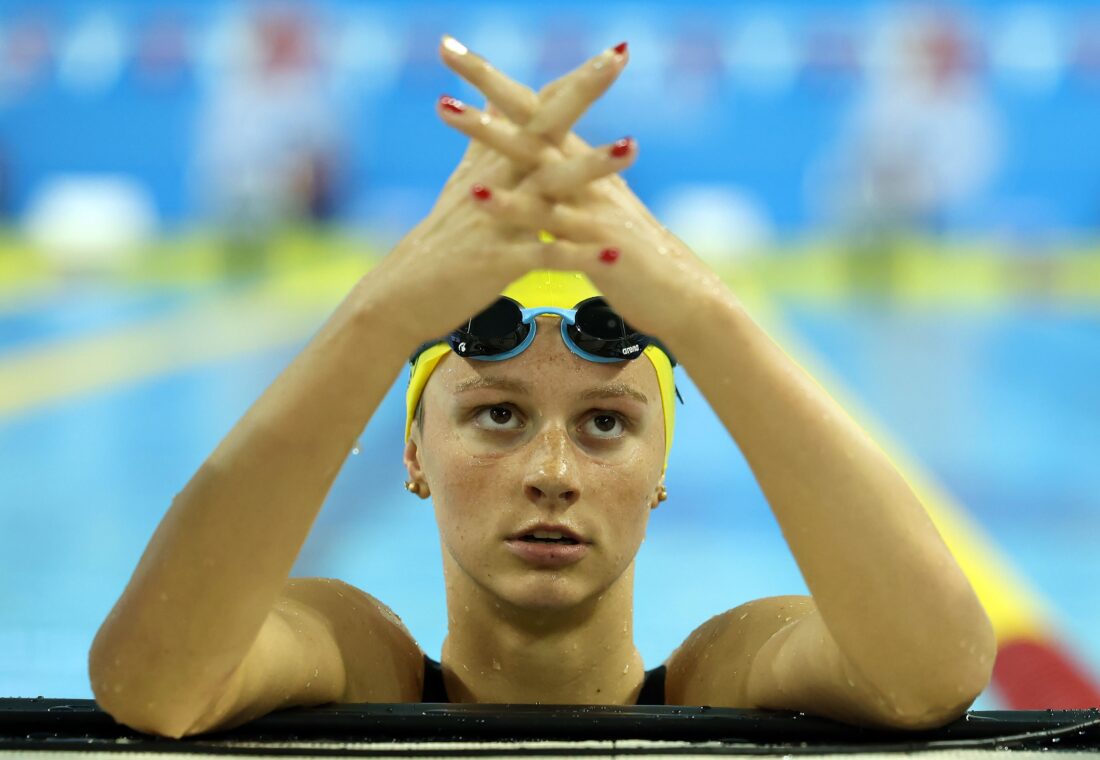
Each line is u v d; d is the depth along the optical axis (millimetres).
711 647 4602
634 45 39844
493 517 3938
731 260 33688
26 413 17734
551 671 4359
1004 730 3584
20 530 13055
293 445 3201
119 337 23344
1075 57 38719
